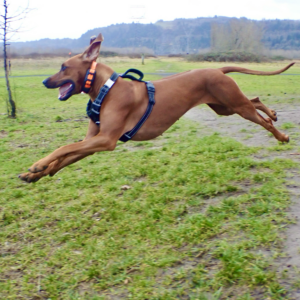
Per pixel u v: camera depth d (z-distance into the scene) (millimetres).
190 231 4066
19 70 34844
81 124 9820
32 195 5535
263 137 7289
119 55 64750
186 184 5277
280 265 3395
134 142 7637
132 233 4316
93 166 6402
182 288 3338
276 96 13727
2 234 4598
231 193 4871
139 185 5426
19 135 8859
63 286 3658
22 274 3920
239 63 50938
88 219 4746
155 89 4504
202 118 9773
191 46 130875
